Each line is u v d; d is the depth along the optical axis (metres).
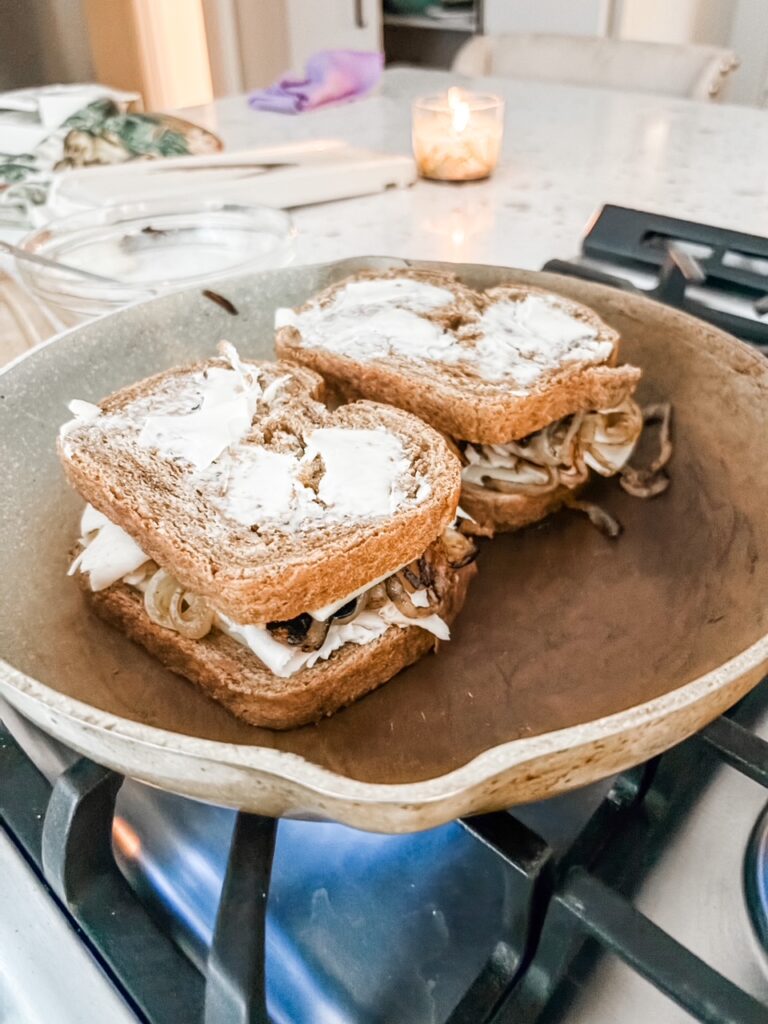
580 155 0.64
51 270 0.38
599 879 0.18
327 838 0.21
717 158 0.63
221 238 0.45
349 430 0.27
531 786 0.16
